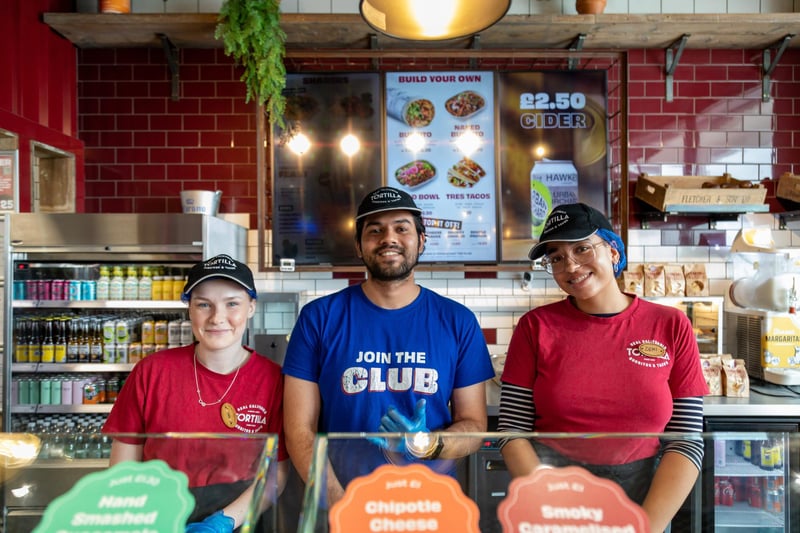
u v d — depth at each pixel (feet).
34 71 8.96
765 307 8.56
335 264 9.84
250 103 10.25
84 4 10.05
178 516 2.30
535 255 4.74
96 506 2.31
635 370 4.14
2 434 2.99
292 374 4.60
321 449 2.71
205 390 4.55
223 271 4.47
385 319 4.67
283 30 9.20
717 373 8.12
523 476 2.44
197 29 9.36
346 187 9.84
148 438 2.87
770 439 2.87
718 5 10.30
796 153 10.28
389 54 9.45
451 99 9.91
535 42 9.86
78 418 8.53
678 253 10.27
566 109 9.90
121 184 10.25
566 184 9.91
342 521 2.29
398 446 2.74
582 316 4.42
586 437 2.80
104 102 10.25
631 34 9.57
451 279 10.40
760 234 8.94
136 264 8.55
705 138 10.30
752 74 10.30
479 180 9.93
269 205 10.03
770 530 2.76
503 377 4.64
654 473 2.74
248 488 2.75
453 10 5.74
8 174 8.46
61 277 8.32
